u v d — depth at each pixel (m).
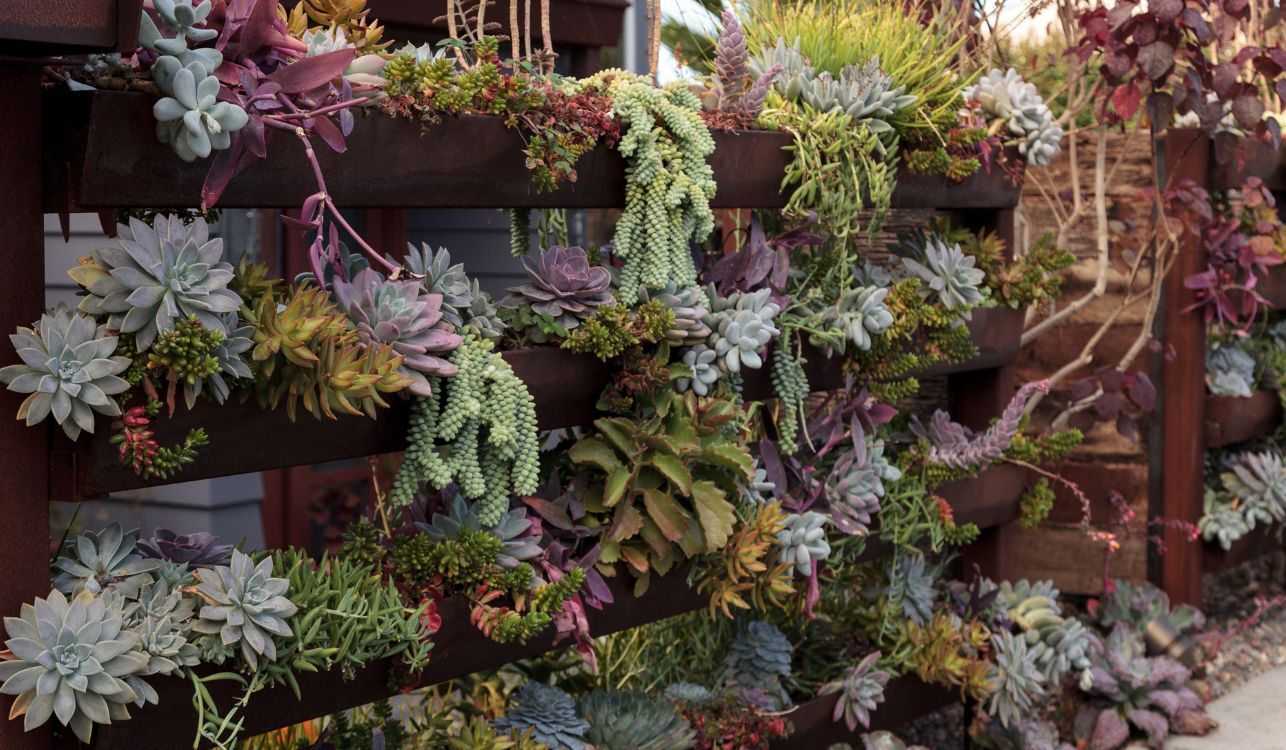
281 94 1.53
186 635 1.56
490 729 2.10
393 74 1.73
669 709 2.37
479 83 1.84
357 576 1.75
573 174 1.92
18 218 1.40
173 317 1.47
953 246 2.80
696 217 2.12
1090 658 3.27
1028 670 2.87
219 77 1.48
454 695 2.57
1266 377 4.20
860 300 2.42
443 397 1.82
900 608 2.87
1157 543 3.71
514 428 1.85
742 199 2.30
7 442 1.42
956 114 2.69
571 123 1.94
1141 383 3.57
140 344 1.45
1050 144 2.91
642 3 3.70
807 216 2.38
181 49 1.42
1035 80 4.11
